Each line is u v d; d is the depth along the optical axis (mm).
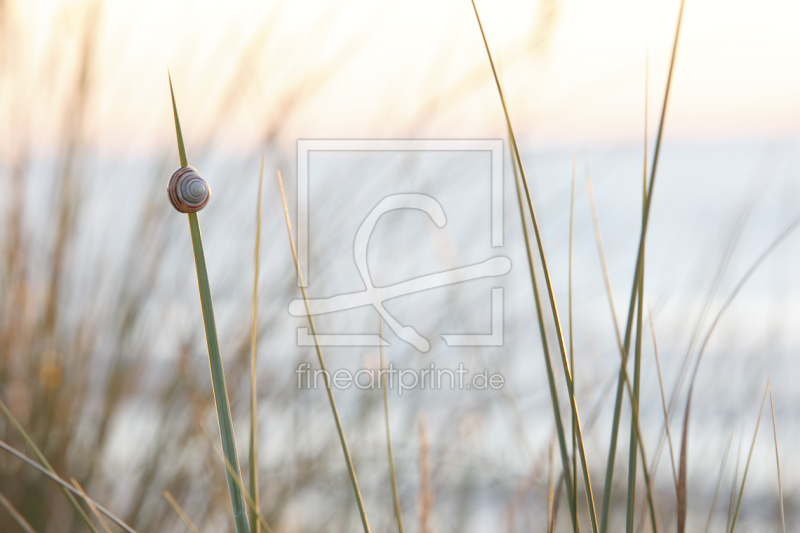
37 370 2434
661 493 2385
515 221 3490
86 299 2648
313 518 2883
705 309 1845
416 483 2910
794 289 6840
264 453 2652
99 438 2416
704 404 3371
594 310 5281
